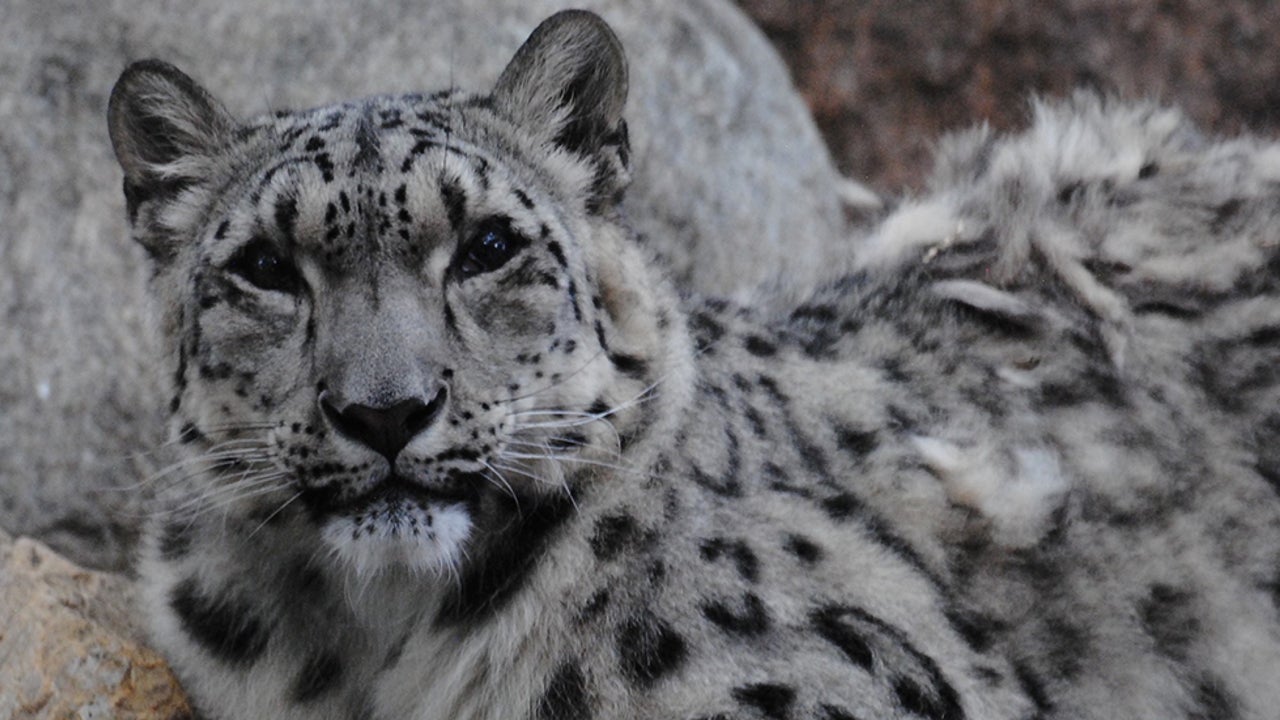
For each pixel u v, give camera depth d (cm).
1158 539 1119
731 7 1830
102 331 1457
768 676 980
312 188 985
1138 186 1270
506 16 1608
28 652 1060
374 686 1064
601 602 1003
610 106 1067
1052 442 1133
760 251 1614
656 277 1076
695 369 1059
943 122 2134
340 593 1047
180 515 1096
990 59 2139
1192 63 2130
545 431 992
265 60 1558
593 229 1048
